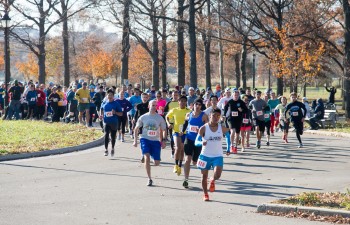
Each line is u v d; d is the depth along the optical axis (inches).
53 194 528.1
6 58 1355.8
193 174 661.9
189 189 563.2
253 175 652.1
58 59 3016.7
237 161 776.3
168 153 864.9
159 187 572.4
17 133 1043.3
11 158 793.6
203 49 2780.5
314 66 1948.8
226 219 426.6
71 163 751.1
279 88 1898.4
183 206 476.7
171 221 417.7
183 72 1710.1
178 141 641.0
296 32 1947.6
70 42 3575.3
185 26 1679.4
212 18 2038.6
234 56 2819.9
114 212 448.8
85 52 3563.0
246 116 869.2
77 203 485.1
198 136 512.4
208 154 501.0
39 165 731.4
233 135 855.7
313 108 1496.1
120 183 595.2
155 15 1786.4
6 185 579.2
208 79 2315.5
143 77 3228.3
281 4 1886.1
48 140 958.4
